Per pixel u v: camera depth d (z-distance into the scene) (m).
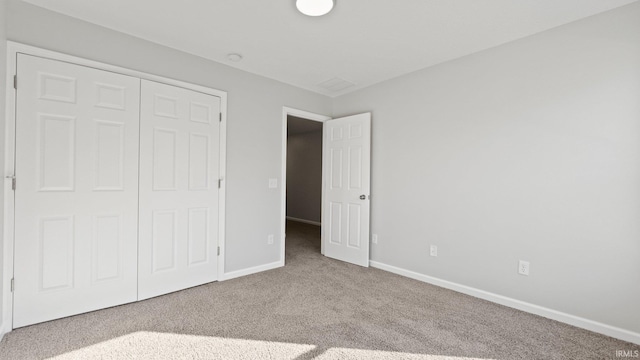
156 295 2.51
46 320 2.01
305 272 3.25
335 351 1.76
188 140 2.69
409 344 1.84
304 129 6.77
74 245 2.11
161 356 1.69
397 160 3.26
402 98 3.22
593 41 2.03
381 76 3.28
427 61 2.86
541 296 2.24
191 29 2.31
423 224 3.01
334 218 3.83
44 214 2.00
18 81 1.90
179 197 2.63
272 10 2.04
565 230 2.14
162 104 2.53
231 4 1.97
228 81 2.98
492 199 2.52
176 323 2.06
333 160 3.86
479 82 2.61
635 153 1.87
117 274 2.30
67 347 1.74
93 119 2.18
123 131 2.32
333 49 2.62
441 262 2.86
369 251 3.53
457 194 2.75
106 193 2.24
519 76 2.37
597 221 2.01
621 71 1.92
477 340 1.89
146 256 2.45
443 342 1.87
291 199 7.62
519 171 2.36
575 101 2.10
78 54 2.13
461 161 2.72
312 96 3.79
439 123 2.89
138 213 2.40
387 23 2.18
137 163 2.39
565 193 2.14
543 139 2.24
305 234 5.57
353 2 1.92
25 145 1.92
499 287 2.47
